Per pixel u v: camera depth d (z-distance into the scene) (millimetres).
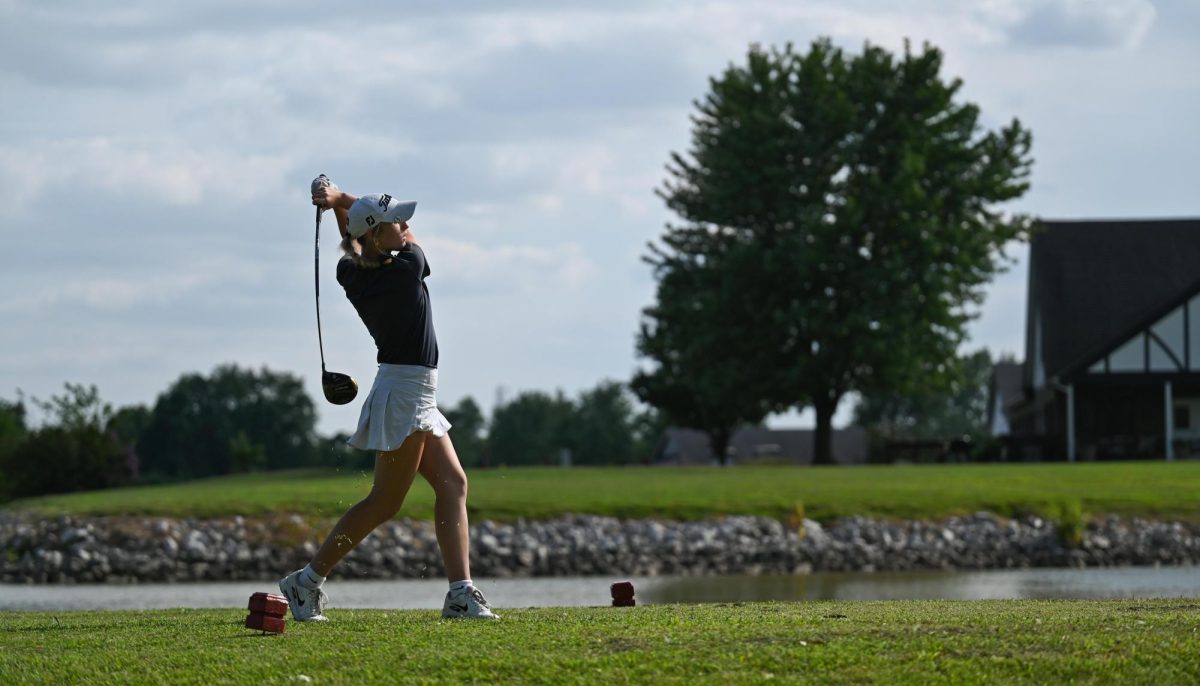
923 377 164000
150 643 24531
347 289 25844
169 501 95875
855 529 91875
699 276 167875
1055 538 90750
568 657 22141
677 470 137375
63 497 110375
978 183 160750
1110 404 179375
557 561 85875
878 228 160500
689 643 22906
